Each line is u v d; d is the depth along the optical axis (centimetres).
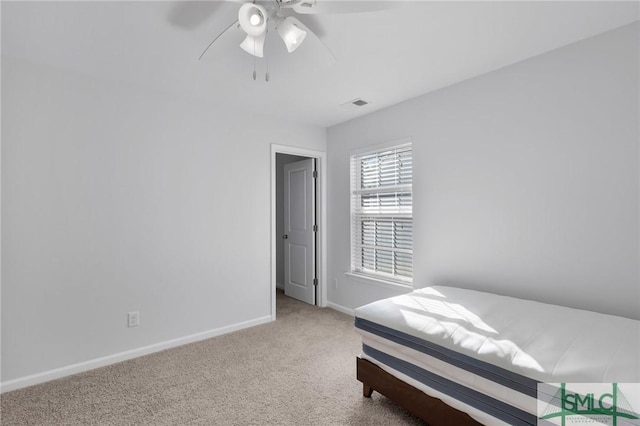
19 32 184
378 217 342
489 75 243
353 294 365
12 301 211
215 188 307
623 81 184
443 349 156
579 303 200
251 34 144
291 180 446
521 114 226
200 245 297
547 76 213
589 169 196
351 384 217
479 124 249
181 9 165
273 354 264
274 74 244
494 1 160
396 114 313
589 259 196
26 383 214
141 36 190
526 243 224
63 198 230
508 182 233
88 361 239
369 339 197
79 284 236
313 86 268
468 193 256
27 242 216
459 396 150
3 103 209
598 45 192
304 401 197
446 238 272
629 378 114
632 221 181
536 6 164
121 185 255
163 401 197
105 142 248
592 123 195
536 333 155
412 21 177
